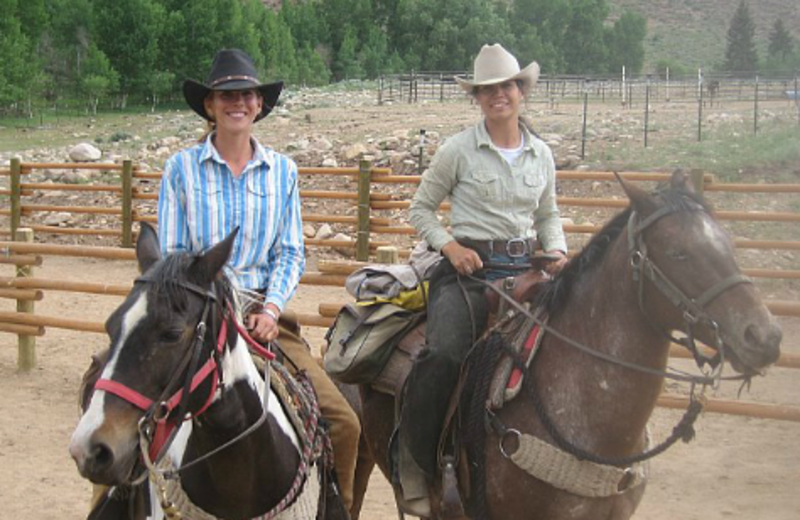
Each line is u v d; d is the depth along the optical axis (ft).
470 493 13.00
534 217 14.65
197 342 9.87
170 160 12.87
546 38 307.58
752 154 54.60
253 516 11.50
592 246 12.43
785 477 20.74
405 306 14.82
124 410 9.36
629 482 12.17
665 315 11.37
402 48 302.04
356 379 14.79
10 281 29.37
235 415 10.76
